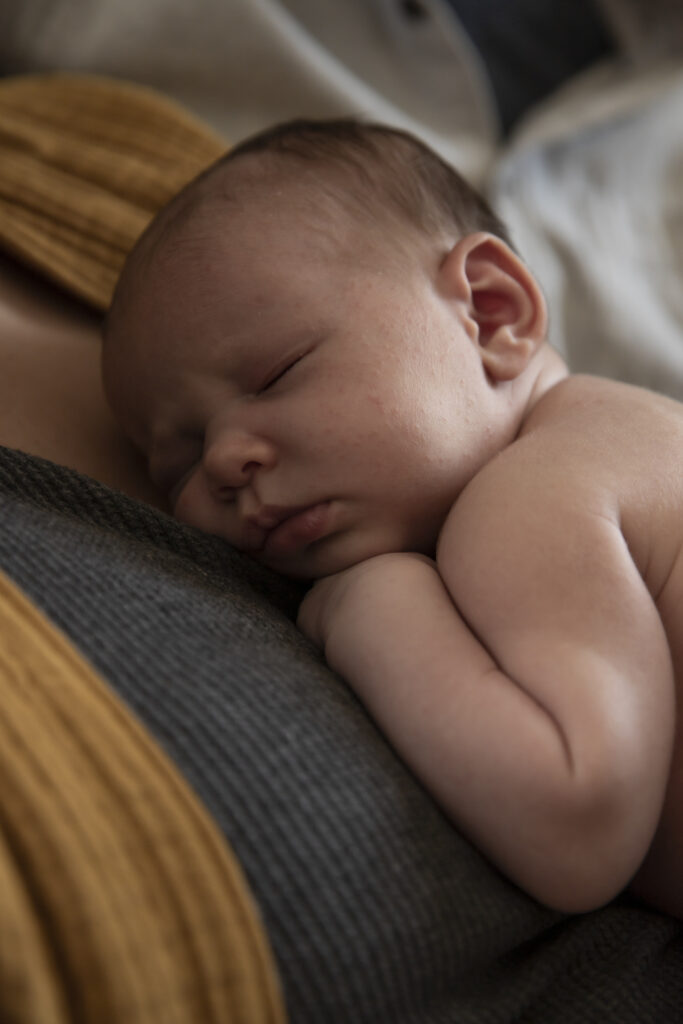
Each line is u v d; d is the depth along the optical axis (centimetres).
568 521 56
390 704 53
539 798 48
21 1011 32
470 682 52
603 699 49
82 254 91
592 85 150
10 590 48
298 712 48
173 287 72
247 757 44
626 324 126
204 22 130
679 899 59
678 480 61
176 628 50
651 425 64
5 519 54
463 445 67
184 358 70
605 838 48
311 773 45
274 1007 38
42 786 38
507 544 56
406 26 145
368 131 82
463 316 71
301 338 68
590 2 156
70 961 34
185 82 132
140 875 38
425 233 74
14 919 33
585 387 72
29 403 76
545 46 154
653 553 58
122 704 43
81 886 35
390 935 43
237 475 66
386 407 66
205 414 70
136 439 77
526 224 133
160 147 101
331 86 132
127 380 75
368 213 73
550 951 52
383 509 66
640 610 53
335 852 43
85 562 52
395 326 68
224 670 48
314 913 41
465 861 49
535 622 53
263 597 66
